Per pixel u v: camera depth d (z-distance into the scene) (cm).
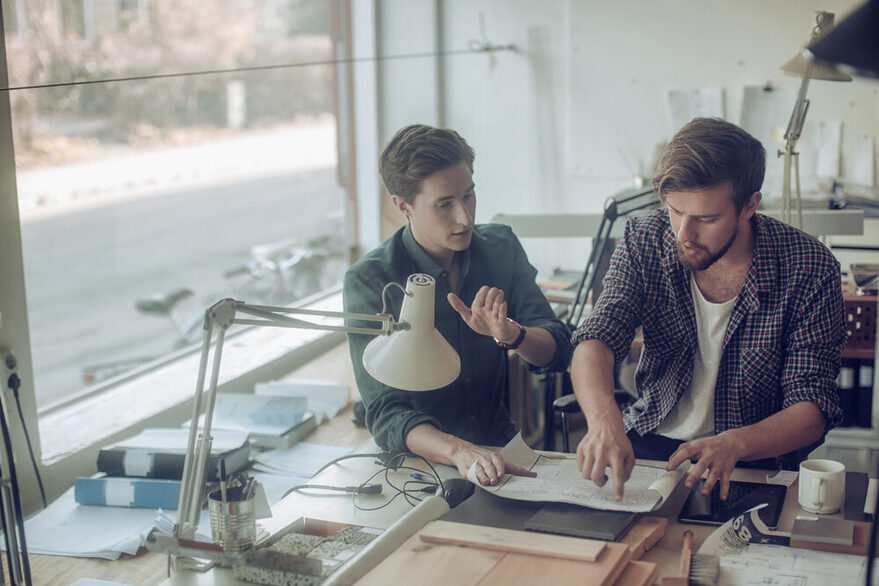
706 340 160
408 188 165
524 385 289
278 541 128
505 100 372
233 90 402
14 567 139
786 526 126
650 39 347
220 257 390
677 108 348
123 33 328
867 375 232
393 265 173
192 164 377
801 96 192
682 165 138
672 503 136
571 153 367
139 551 158
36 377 268
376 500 146
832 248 265
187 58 373
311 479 156
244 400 222
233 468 184
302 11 425
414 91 368
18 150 267
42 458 200
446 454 153
